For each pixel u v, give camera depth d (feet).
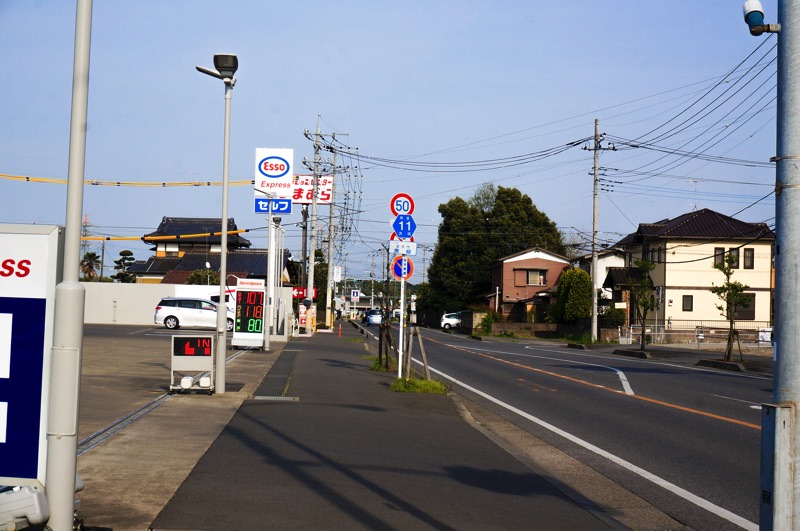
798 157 13.03
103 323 174.09
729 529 23.57
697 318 169.68
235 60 48.55
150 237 230.48
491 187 286.66
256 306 94.12
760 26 14.42
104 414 37.60
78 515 19.90
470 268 259.39
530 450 36.68
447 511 23.08
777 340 13.14
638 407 52.60
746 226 173.47
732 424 44.88
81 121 15.71
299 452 30.55
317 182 169.07
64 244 15.74
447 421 41.88
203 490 23.44
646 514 25.26
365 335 160.15
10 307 16.19
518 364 92.27
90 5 15.87
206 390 47.29
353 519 21.38
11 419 16.08
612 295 185.37
